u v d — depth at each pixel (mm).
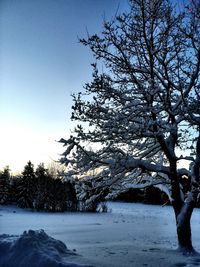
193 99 11289
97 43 11227
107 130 10531
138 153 12648
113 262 9352
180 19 11367
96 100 10828
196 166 12367
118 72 11828
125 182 13930
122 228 25016
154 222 31797
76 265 7816
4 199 66688
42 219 34688
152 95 10852
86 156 10961
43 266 7742
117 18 11180
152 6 11125
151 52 11289
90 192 12852
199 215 42344
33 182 60844
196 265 9359
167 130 10562
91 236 19109
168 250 12164
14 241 8656
